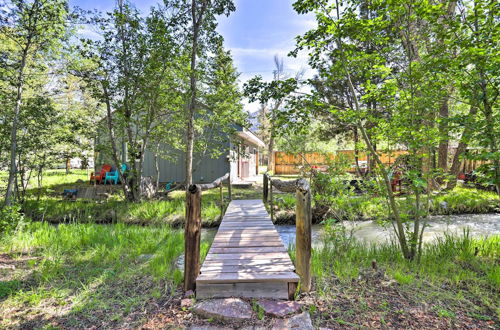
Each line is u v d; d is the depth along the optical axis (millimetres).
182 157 11469
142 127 8047
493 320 2059
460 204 6621
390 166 3525
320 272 2801
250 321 2082
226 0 7215
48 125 6043
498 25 2691
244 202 7031
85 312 2242
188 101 7660
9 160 5945
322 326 2004
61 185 11109
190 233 2506
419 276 2836
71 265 3256
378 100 3494
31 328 2039
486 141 2764
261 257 3021
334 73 3598
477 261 3176
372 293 2461
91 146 7410
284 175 17422
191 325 2057
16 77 5738
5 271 3039
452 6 3838
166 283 2727
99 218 6480
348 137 11539
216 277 2447
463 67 2977
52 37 6094
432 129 3223
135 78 6918
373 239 5043
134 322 2100
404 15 3211
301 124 3691
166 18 7008
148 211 6520
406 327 1981
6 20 5484
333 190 4062
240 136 11555
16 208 4727
